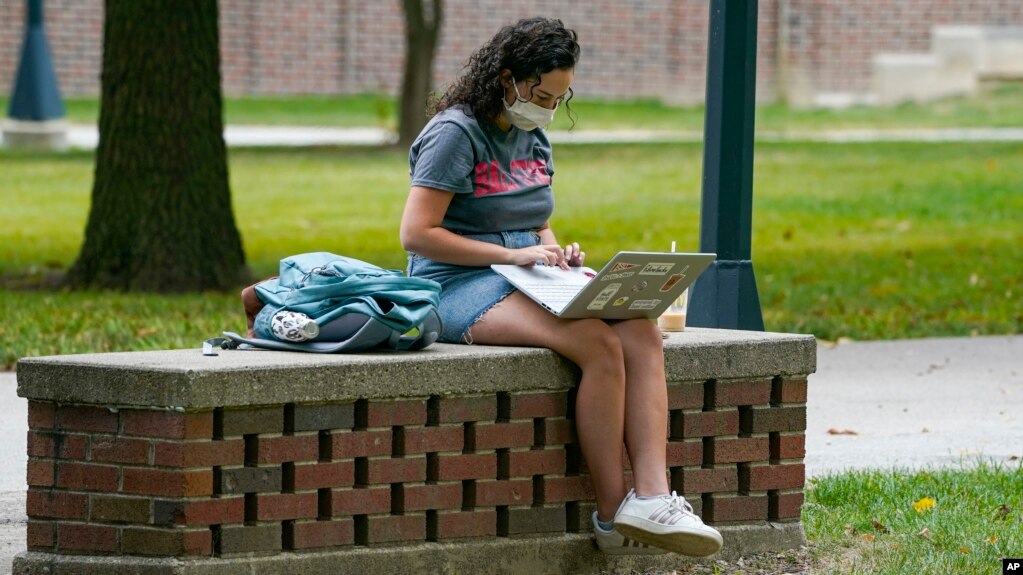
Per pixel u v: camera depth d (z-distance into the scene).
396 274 12.30
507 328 12.37
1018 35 77.62
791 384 13.21
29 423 11.41
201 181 30.72
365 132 67.88
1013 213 45.19
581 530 12.52
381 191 48.50
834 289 31.86
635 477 12.05
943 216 44.66
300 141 63.25
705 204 16.98
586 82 79.75
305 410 11.24
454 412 11.85
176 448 10.77
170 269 30.39
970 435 19.03
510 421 12.12
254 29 77.44
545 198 13.27
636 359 12.22
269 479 11.13
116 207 30.66
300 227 41.00
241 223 41.56
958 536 13.52
